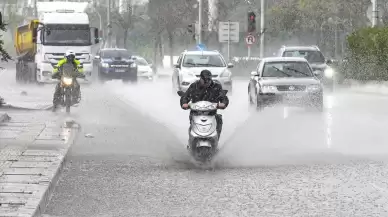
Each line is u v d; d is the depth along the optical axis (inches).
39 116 1385.3
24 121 1272.1
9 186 670.5
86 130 1206.9
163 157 933.8
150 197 693.9
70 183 758.5
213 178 792.9
